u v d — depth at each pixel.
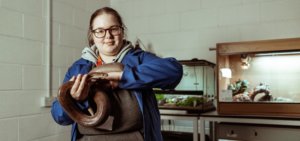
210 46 2.72
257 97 2.18
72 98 0.88
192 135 2.44
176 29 2.88
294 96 2.20
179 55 2.86
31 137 2.10
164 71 0.91
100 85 0.91
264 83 2.27
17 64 1.99
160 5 2.96
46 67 2.25
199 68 2.66
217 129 2.16
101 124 0.89
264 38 2.51
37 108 2.15
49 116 2.27
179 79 0.96
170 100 2.43
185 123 2.79
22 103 2.02
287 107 2.01
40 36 2.20
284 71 2.23
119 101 0.93
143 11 3.04
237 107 2.15
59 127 2.39
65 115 0.96
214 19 2.71
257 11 2.54
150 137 0.95
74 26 2.61
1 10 1.88
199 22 2.78
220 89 2.23
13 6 1.96
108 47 1.02
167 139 2.45
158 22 2.96
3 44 1.88
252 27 2.55
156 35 2.97
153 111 1.00
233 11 2.63
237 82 2.32
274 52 2.11
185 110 2.30
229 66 2.36
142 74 0.89
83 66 1.06
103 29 1.01
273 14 2.48
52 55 2.33
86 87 0.86
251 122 2.01
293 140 1.90
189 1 2.82
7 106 1.90
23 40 2.04
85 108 0.89
